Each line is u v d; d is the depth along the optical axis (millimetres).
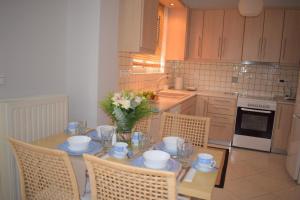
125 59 3010
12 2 1937
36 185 1214
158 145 1715
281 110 4047
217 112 4391
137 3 2602
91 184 1021
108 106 1604
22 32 2037
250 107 4195
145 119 2123
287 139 4066
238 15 4293
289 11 4035
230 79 4785
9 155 1837
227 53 4418
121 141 1658
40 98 2049
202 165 1334
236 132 4324
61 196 1155
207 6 4496
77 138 1605
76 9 2375
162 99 3439
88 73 2396
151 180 895
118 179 954
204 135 1972
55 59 2359
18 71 2037
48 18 2246
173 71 5031
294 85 4430
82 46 2391
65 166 1063
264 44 4199
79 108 2477
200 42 4539
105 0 2352
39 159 1124
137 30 2631
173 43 4418
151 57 3990
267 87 4586
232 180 2998
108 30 2441
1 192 1874
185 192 1137
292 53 4090
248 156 3908
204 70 4910
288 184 2963
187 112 3881
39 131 2064
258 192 2729
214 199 2531
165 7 4328
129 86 3186
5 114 1783
